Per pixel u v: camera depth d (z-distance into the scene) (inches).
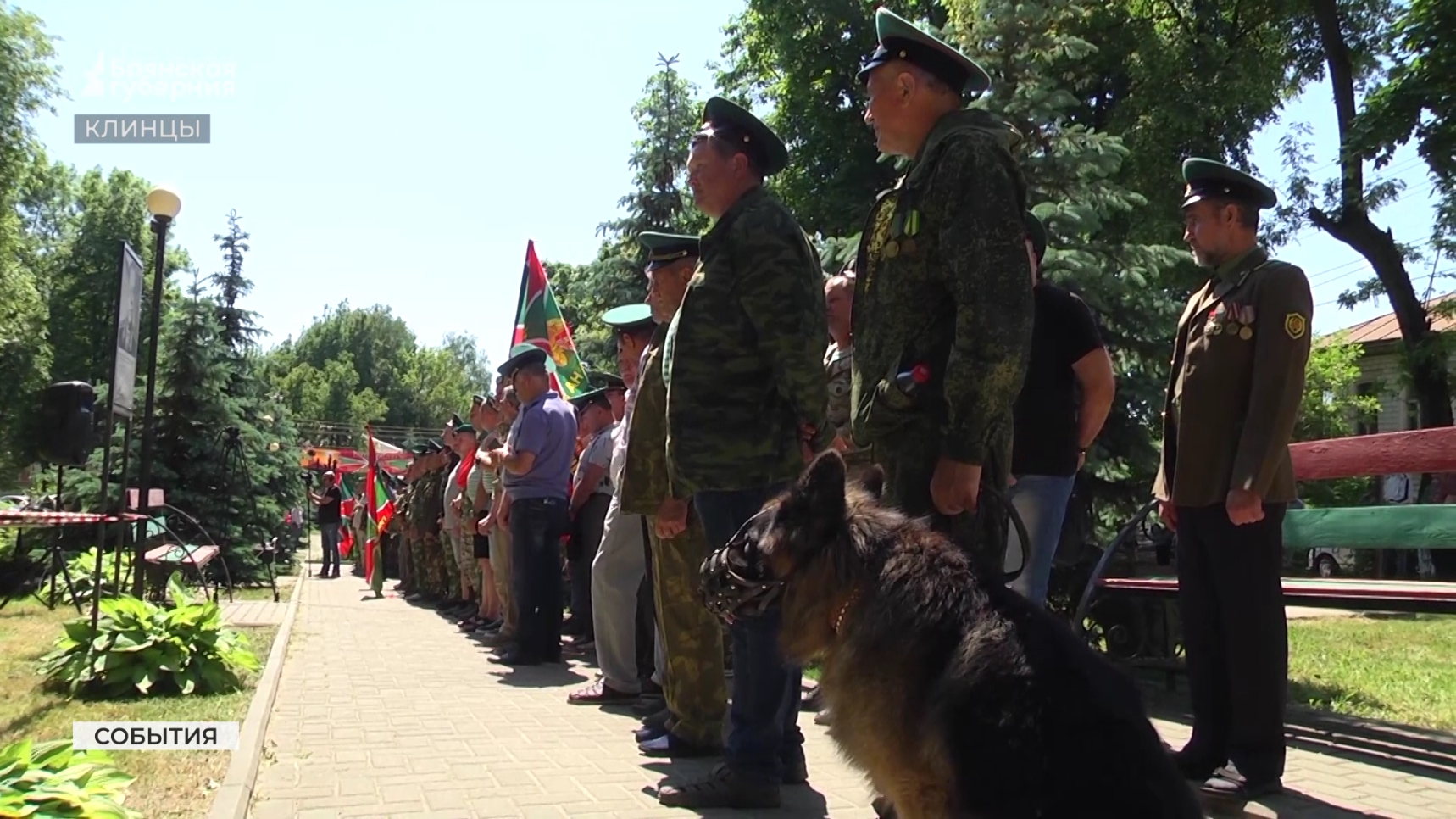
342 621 450.3
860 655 100.5
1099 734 85.0
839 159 791.1
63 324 1845.5
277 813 151.2
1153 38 689.6
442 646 361.1
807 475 109.1
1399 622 398.6
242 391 796.6
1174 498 172.6
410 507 558.3
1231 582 164.7
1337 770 181.6
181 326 681.0
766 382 155.2
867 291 128.3
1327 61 796.6
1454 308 742.5
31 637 339.3
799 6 810.2
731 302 153.9
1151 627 263.9
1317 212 783.7
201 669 248.2
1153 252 342.3
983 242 111.2
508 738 205.3
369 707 239.3
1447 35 650.2
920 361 119.4
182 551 485.4
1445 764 181.5
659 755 190.1
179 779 163.2
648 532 197.0
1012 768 85.7
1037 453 161.5
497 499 350.3
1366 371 1266.0
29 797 126.8
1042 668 89.2
